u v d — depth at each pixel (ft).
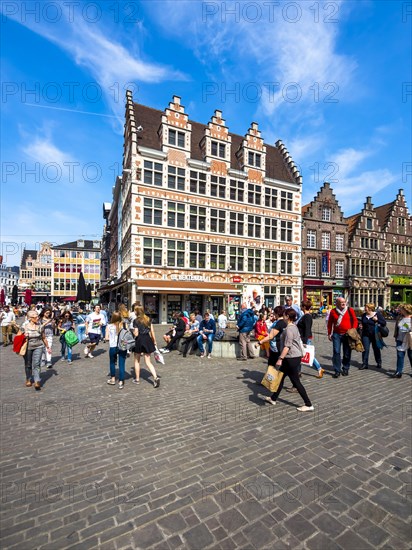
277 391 17.80
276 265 89.51
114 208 113.29
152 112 84.74
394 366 28.40
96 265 205.36
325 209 102.01
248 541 7.82
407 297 117.08
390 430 14.39
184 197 75.15
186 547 7.64
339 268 102.89
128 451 12.48
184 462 11.62
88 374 25.52
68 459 11.90
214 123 80.48
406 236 118.32
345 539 7.88
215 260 79.61
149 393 20.16
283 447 12.75
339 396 19.49
